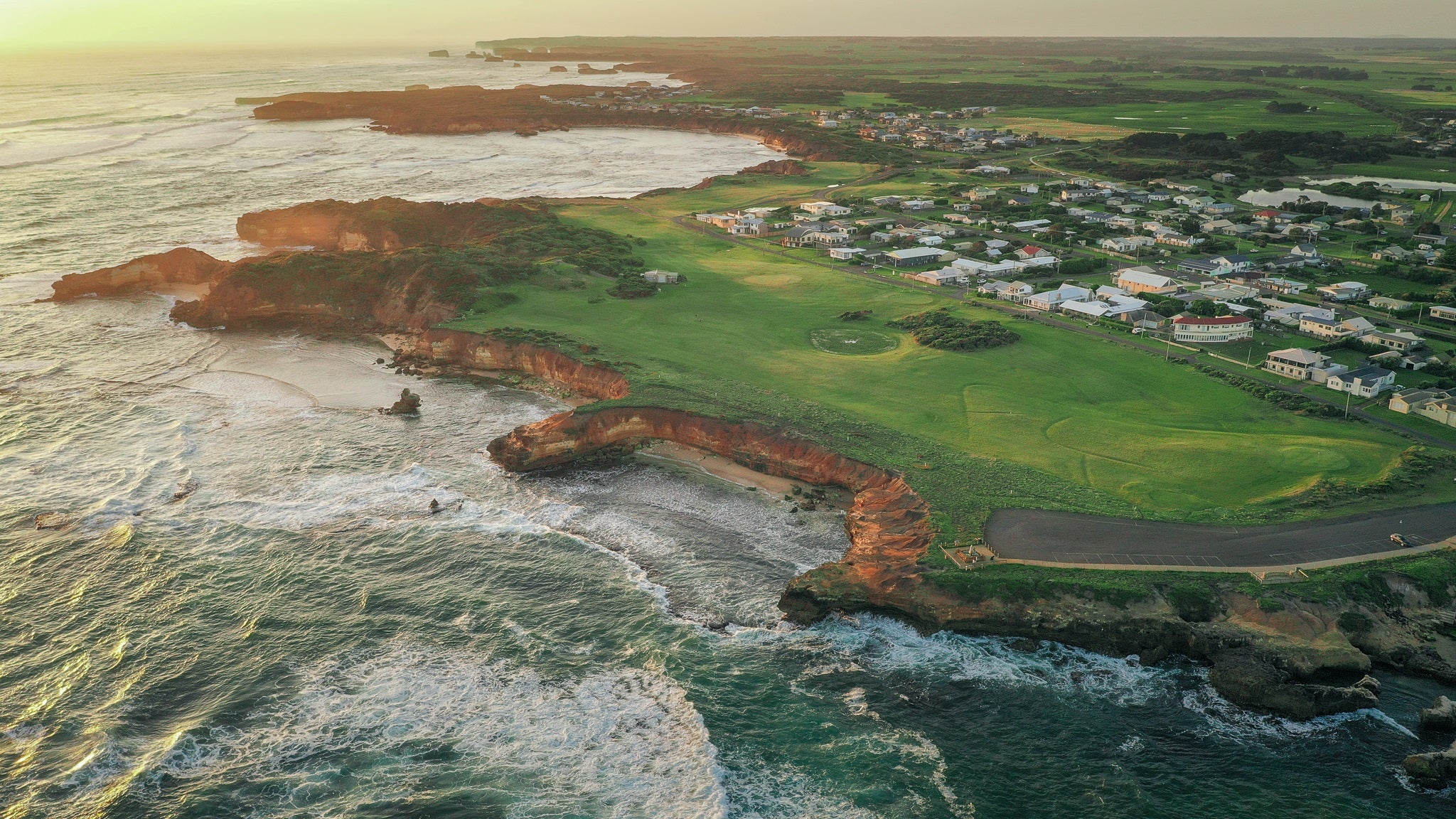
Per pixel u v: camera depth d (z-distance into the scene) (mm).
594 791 60125
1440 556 78562
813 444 101625
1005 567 78188
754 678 71000
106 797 58562
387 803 58594
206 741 63469
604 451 108000
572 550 88500
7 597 78938
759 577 84125
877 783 61188
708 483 101312
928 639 75000
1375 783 61156
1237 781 61406
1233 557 79438
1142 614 73438
